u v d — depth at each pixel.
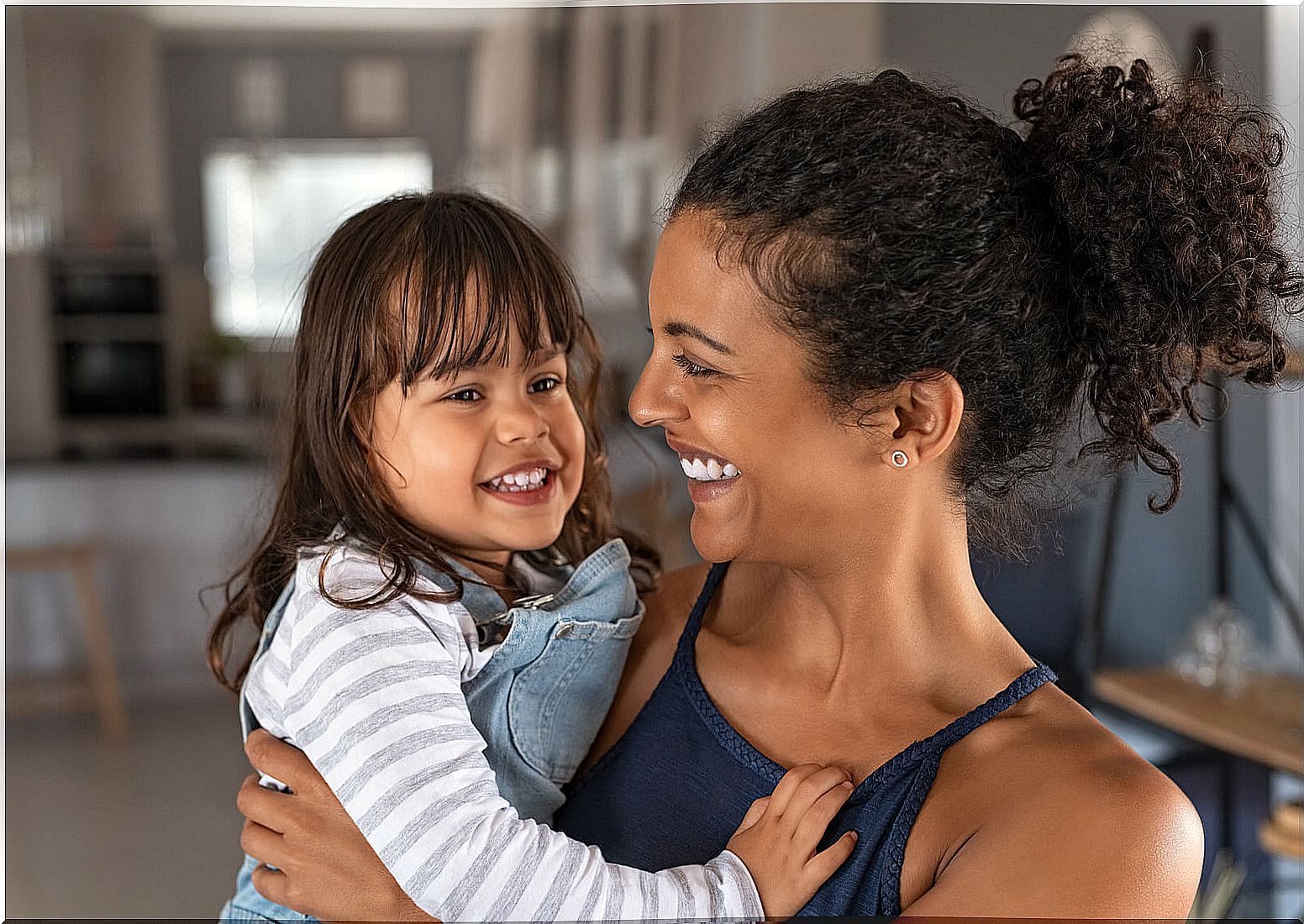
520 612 0.86
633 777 0.83
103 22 3.13
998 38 3.24
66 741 3.15
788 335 0.67
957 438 0.72
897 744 0.74
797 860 0.70
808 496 0.71
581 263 3.29
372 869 0.76
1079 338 0.73
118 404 3.22
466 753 0.77
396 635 0.81
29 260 3.16
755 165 0.68
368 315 0.92
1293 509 2.97
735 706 0.81
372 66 3.23
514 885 0.72
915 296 0.67
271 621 0.91
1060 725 0.70
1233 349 0.73
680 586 0.96
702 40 3.25
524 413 0.92
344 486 0.93
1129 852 0.62
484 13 3.23
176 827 3.15
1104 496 2.79
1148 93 0.73
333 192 3.25
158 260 3.21
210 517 3.22
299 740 0.81
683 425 0.71
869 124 0.68
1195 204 0.71
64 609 3.17
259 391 3.24
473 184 3.27
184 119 3.19
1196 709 2.39
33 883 3.01
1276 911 2.31
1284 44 2.92
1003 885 0.62
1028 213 0.71
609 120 3.28
